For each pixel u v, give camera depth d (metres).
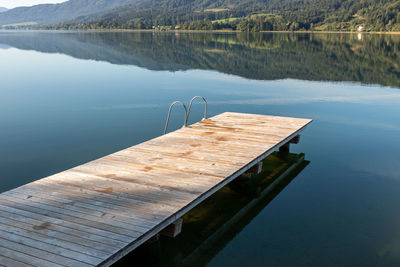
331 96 13.64
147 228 3.53
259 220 5.06
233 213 5.27
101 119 10.13
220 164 5.34
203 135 6.90
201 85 15.53
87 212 3.82
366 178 6.53
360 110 11.60
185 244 4.46
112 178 4.75
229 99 12.90
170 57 26.06
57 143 8.05
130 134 8.79
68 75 17.97
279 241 4.54
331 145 8.35
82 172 4.94
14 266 2.96
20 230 3.46
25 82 16.00
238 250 4.34
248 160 5.54
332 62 23.58
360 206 5.47
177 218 3.94
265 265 4.06
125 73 18.72
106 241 3.30
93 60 24.09
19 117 10.28
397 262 4.10
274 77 17.94
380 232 4.74
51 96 13.15
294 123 7.97
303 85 15.89
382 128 9.64
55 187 4.43
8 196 4.17
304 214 5.24
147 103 12.08
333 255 4.23
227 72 19.33
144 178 4.76
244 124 7.82
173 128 9.30
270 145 6.30
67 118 10.22
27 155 7.29
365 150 8.02
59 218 3.69
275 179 6.53
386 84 16.28
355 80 17.30
